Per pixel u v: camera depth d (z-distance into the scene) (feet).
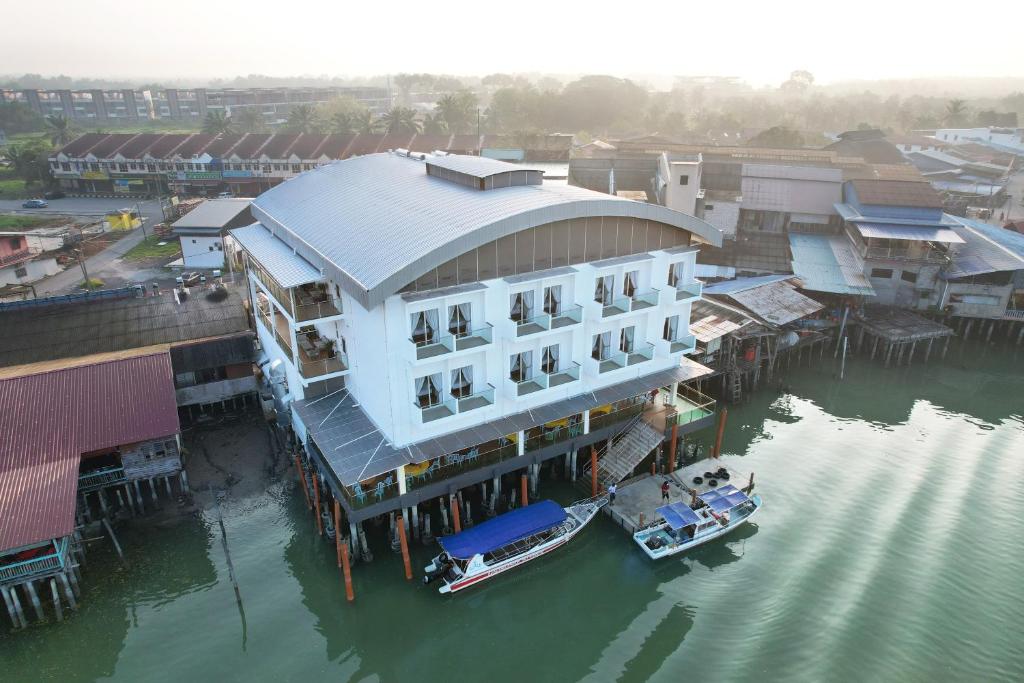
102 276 275.39
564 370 138.82
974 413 184.55
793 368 211.82
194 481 147.84
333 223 141.38
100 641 110.42
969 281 222.07
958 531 134.00
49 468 121.80
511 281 124.36
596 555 131.34
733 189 263.08
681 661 107.86
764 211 269.85
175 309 184.75
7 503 112.98
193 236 280.10
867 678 102.27
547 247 128.26
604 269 134.92
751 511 138.00
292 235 144.56
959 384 202.69
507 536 123.44
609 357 146.61
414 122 531.50
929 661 104.99
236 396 174.19
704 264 238.48
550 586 124.77
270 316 154.61
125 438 129.90
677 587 123.13
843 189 262.06
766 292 211.20
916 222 229.66
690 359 180.34
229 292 196.24
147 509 139.33
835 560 126.72
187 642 110.73
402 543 120.88
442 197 136.46
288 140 444.96
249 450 159.22
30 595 111.55
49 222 357.61
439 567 121.39
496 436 127.75
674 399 158.81
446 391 125.49
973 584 120.37
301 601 119.34
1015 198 418.92
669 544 128.77
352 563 125.59
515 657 110.73
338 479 124.67
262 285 150.30
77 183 442.50
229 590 121.08
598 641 113.19
